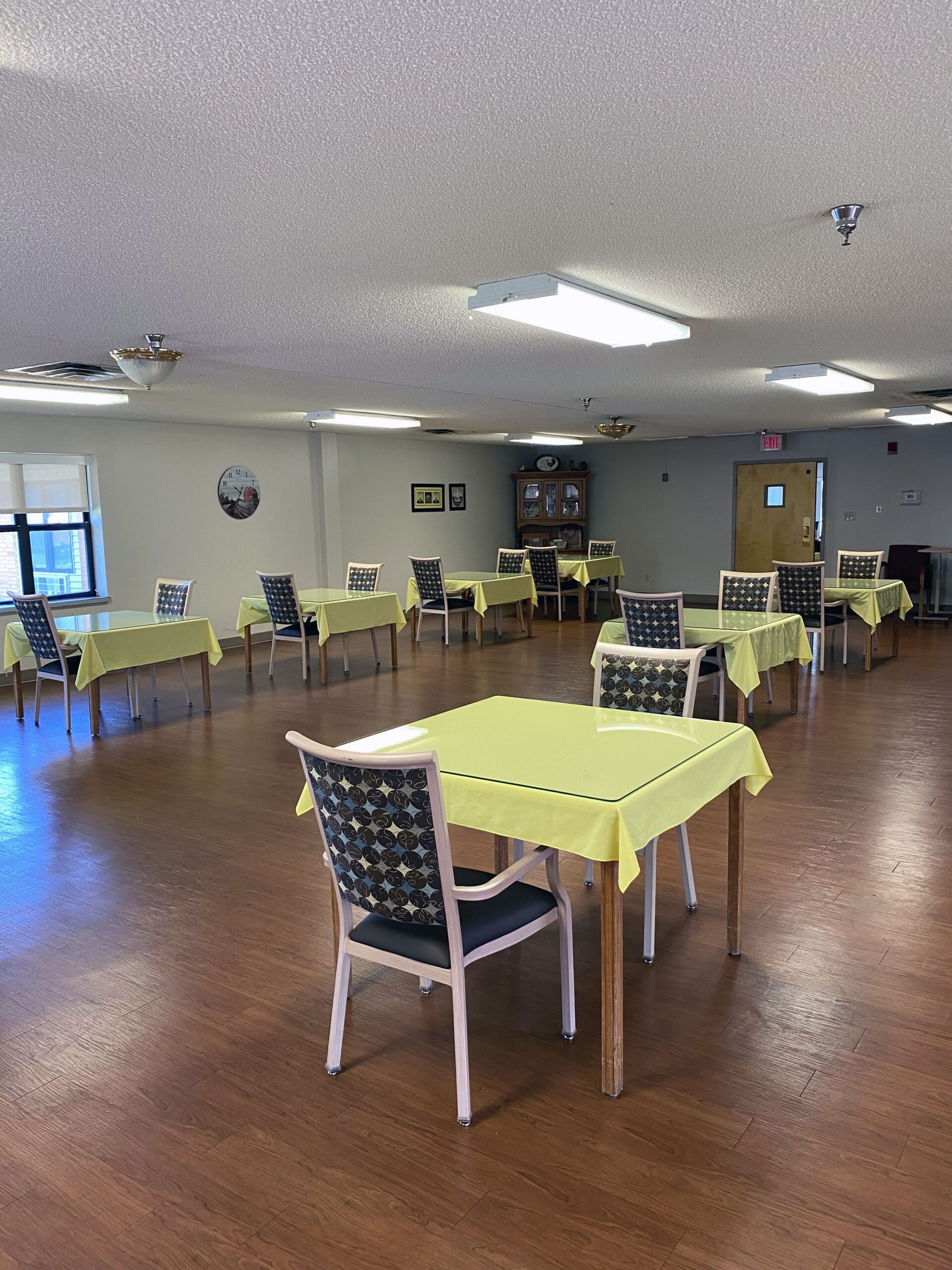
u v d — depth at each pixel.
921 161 2.12
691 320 4.00
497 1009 2.47
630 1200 1.75
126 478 7.88
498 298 3.24
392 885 2.00
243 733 5.48
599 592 13.02
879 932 2.82
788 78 1.68
